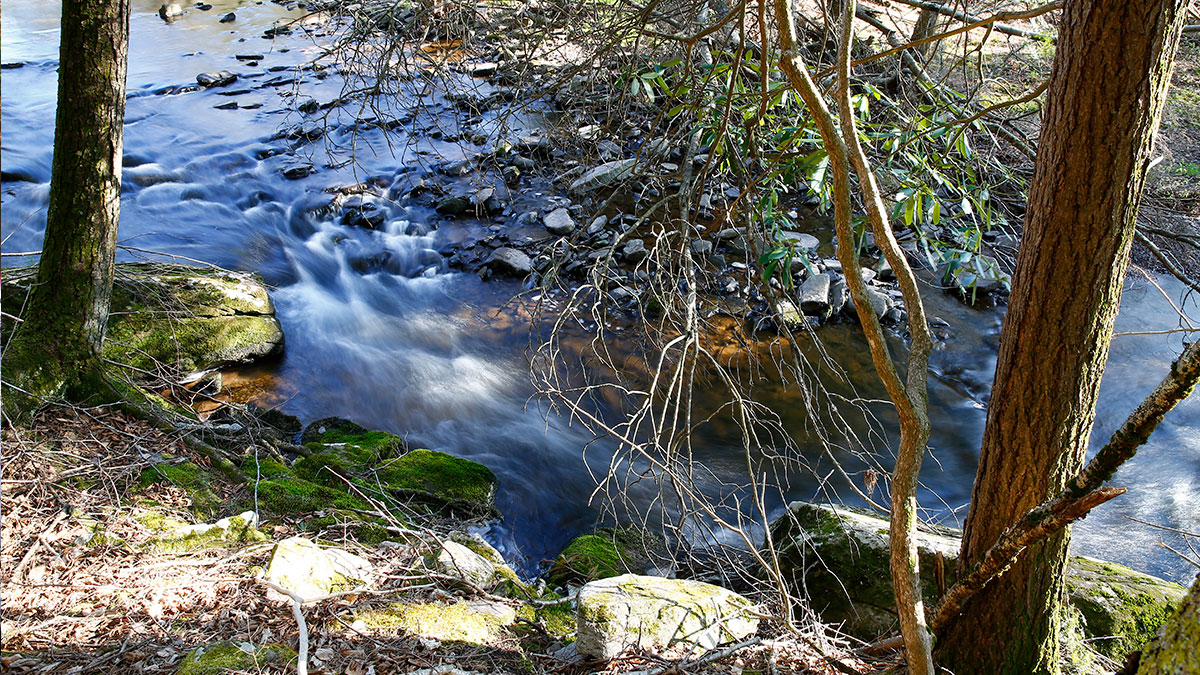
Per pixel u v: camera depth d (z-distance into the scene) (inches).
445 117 441.7
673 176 364.2
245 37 584.7
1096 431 256.7
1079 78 94.3
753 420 179.2
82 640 125.7
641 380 273.3
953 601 111.0
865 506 223.9
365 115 447.8
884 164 167.5
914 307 90.2
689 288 171.5
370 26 219.8
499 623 146.6
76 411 194.4
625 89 205.8
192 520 168.6
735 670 129.7
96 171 195.3
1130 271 326.6
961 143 162.4
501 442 248.1
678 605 138.4
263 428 229.1
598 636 131.8
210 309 267.1
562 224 352.8
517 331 301.6
